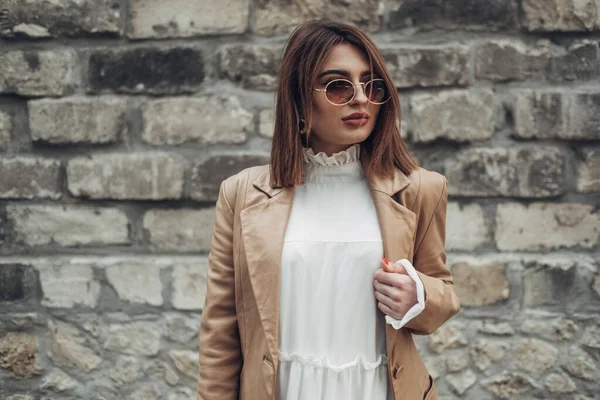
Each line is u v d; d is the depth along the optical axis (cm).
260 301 128
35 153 255
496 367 244
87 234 254
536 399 243
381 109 136
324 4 248
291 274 130
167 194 250
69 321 253
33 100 254
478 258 244
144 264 251
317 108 130
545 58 245
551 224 244
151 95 253
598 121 243
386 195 132
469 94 245
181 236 251
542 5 244
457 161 246
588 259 243
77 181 252
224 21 250
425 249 138
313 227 133
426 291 124
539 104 244
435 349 245
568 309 243
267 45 250
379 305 125
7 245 254
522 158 244
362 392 128
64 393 253
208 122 251
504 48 245
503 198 246
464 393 244
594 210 244
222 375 138
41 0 253
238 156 249
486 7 246
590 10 243
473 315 244
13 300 254
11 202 254
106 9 252
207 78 251
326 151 141
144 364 251
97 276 252
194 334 250
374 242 130
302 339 129
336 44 128
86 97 254
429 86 246
